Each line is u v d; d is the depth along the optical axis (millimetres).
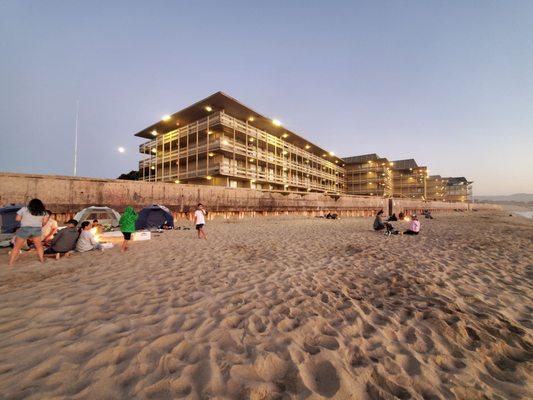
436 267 5621
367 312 3357
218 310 3305
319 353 2404
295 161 40219
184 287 4164
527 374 2219
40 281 4332
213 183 29625
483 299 3906
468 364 2346
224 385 1957
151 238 9602
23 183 11438
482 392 1995
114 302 3498
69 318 2990
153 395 1844
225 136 28781
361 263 5918
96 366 2127
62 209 12484
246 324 2939
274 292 4016
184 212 18062
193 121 30375
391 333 2834
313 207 29969
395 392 1957
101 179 13992
